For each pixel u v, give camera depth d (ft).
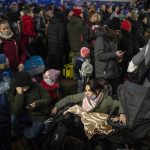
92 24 23.15
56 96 18.30
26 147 13.91
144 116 11.93
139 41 25.99
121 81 20.71
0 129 11.36
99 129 13.04
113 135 12.65
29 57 18.48
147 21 35.29
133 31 25.76
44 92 14.87
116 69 17.02
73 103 14.97
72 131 13.38
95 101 14.37
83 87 19.26
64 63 27.48
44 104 14.44
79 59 19.48
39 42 28.09
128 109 12.30
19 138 13.91
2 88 12.43
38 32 28.09
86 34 22.47
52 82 17.90
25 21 25.16
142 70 12.94
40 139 13.84
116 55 16.35
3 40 16.08
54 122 13.74
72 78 26.43
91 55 19.62
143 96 12.28
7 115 11.60
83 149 13.01
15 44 16.37
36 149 13.89
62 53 26.14
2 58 14.87
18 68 16.37
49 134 13.51
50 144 13.29
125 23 22.56
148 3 60.54
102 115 13.88
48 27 25.13
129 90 12.62
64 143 13.08
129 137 12.28
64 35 25.21
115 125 12.75
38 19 28.94
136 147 12.34
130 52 22.04
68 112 14.01
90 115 13.78
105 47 16.56
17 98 13.71
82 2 54.08
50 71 17.90
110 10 43.45
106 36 16.65
